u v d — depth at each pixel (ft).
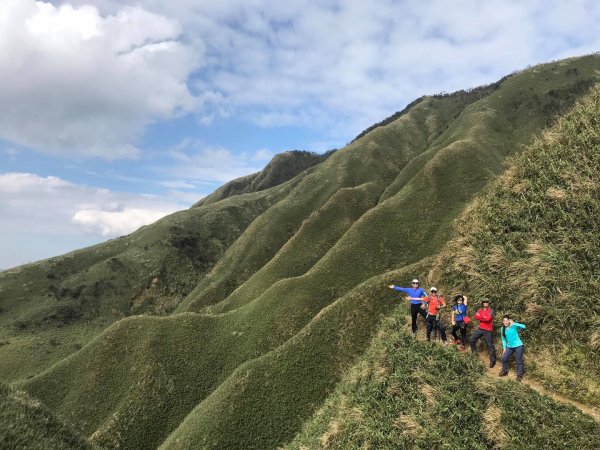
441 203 274.98
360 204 368.48
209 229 506.48
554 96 430.61
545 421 47.09
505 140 397.80
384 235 254.88
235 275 365.61
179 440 131.64
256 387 136.87
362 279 226.79
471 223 84.12
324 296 213.05
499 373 57.11
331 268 233.55
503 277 67.87
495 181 89.20
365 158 490.49
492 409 51.26
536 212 70.33
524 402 50.24
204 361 190.70
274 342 190.29
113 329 209.87
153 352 193.16
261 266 372.58
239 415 129.80
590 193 63.98
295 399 130.52
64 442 52.70
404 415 59.52
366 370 76.02
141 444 159.94
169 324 208.95
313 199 439.22
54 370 197.77
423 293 71.20
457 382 58.13
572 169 68.44
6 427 45.85
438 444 52.26
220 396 139.74
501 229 74.08
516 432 47.50
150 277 417.69
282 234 400.26
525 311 61.11
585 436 43.52
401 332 77.20
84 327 360.69
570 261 59.57
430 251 233.96
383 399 65.41
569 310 55.88
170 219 513.04
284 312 203.10
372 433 61.05
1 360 307.78
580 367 51.83
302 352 142.10
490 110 452.76
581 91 416.87
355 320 141.59
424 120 595.06
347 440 65.31
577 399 49.47
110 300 391.86
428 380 61.67
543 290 59.98
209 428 128.47
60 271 424.05
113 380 186.19
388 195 363.97
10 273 410.31
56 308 371.56
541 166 75.72
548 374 53.31
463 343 65.67
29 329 346.13
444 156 316.19
